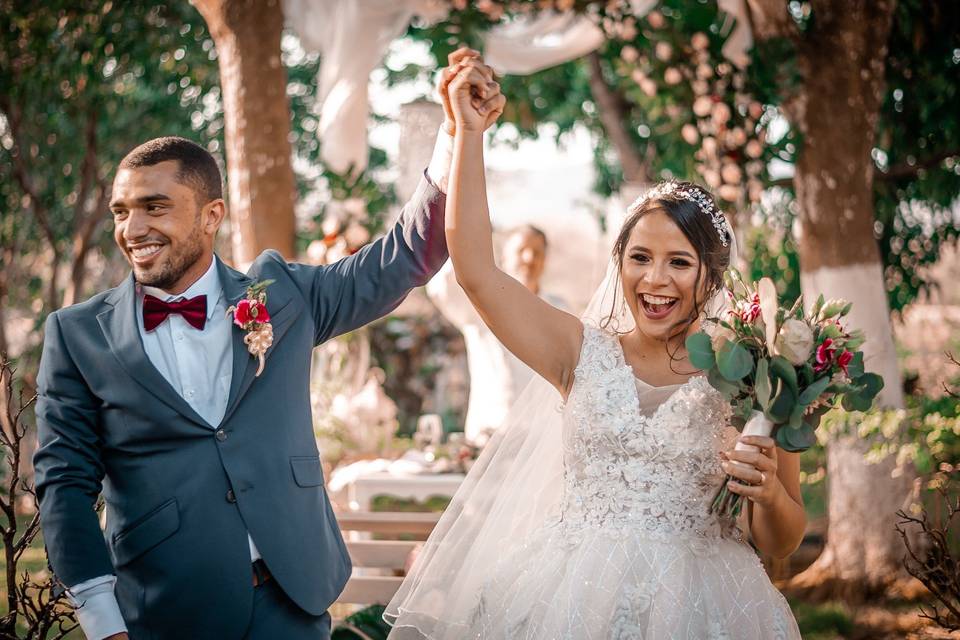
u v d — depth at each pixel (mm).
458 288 5938
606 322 2900
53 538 2453
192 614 2471
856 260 5980
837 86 6039
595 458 2650
